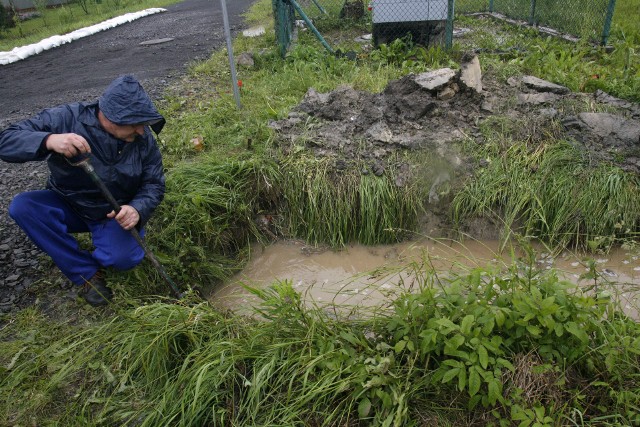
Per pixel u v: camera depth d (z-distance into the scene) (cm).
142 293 318
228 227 392
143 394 245
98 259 293
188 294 303
